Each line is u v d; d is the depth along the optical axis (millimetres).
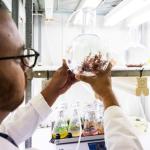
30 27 935
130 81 1015
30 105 886
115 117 626
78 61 731
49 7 1963
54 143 1295
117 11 2225
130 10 1993
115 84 998
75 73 746
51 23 2922
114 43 3086
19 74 542
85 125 1319
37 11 2656
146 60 1341
